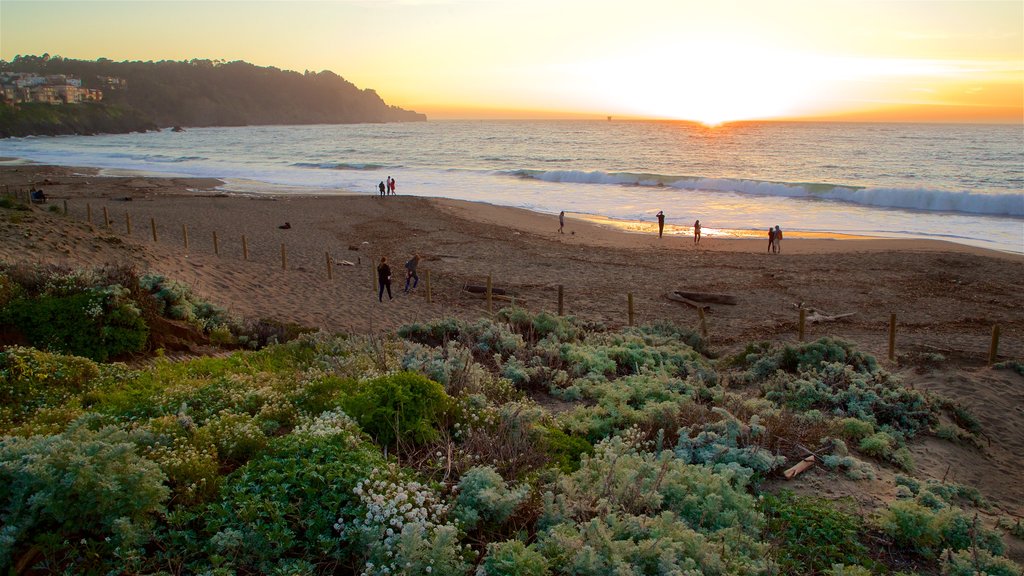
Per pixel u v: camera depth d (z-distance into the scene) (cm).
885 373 1135
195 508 502
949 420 1029
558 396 1023
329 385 793
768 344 1381
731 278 2464
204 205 4091
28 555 439
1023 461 942
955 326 1848
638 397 954
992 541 620
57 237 1992
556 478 596
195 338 1300
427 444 662
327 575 472
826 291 2256
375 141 15488
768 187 4944
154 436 600
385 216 3850
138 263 1978
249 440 611
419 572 457
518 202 4678
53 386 867
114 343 1126
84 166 7425
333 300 2014
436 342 1312
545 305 2092
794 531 605
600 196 4959
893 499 705
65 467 470
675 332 1566
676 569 467
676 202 4606
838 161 8425
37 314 1098
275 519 489
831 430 882
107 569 441
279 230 3303
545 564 477
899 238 3212
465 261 2756
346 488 530
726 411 823
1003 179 5922
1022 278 2369
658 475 629
